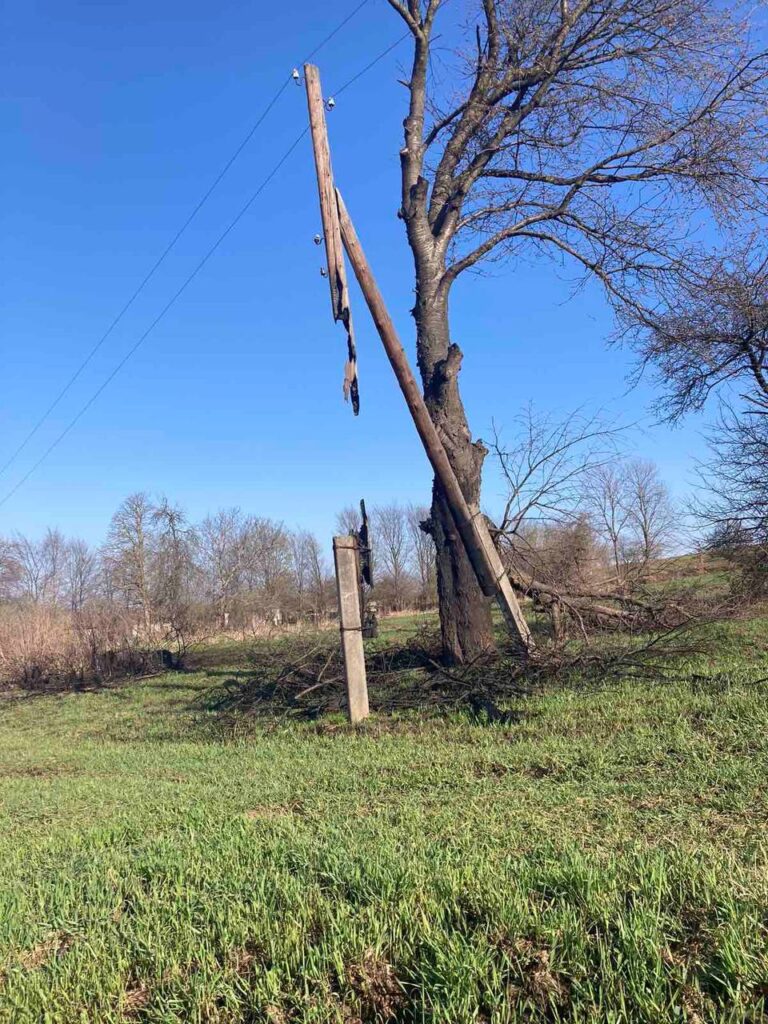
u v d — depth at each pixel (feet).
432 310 39.93
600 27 39.91
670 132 41.14
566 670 33.55
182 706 49.11
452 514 33.01
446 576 38.19
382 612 130.00
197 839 17.10
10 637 78.69
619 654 34.63
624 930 10.06
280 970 10.94
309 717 34.04
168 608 88.02
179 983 11.03
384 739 27.61
